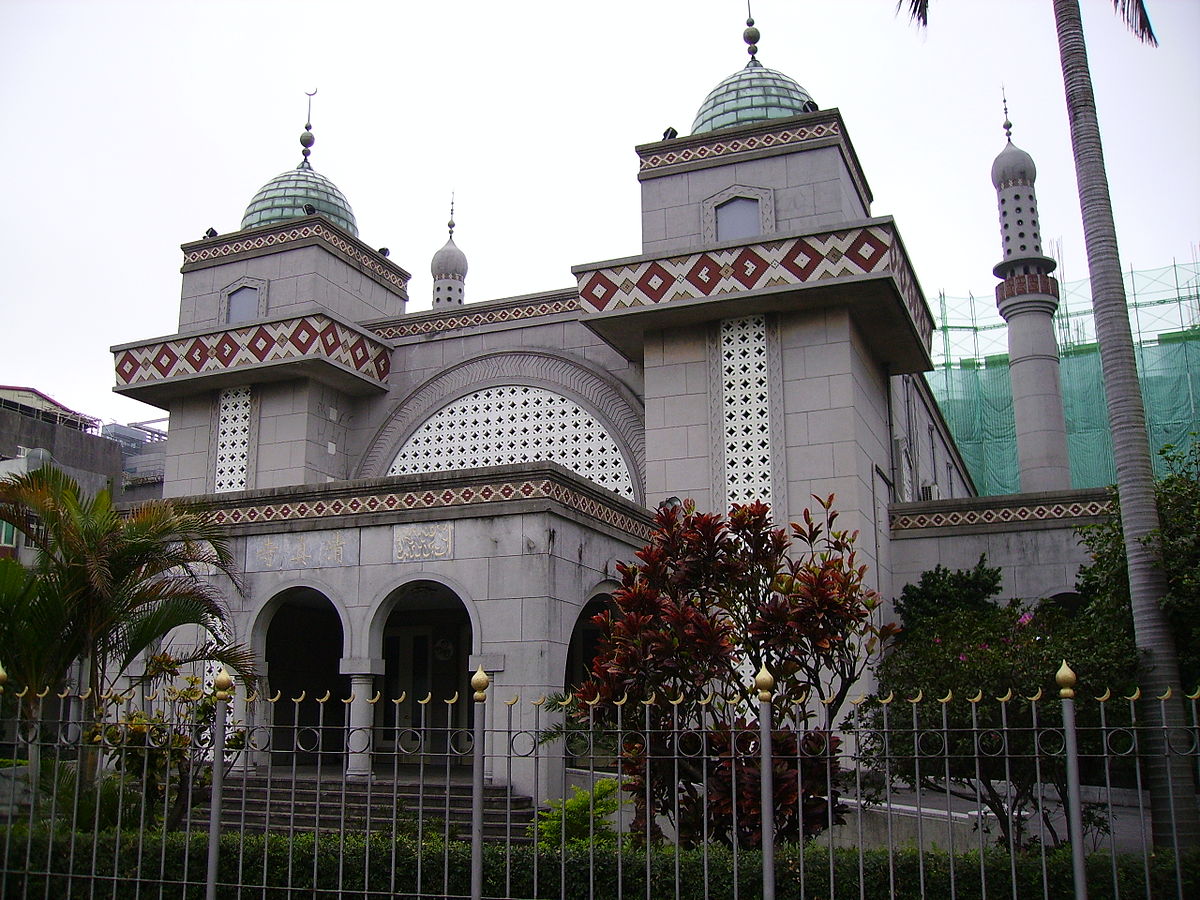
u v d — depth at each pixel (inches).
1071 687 243.3
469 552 489.4
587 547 514.9
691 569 360.8
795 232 586.6
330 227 791.7
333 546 518.6
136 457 1460.4
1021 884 264.5
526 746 458.3
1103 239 360.5
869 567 599.2
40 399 1552.7
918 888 268.2
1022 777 332.2
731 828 318.3
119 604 419.2
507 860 269.0
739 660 362.9
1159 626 332.2
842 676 340.2
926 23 392.8
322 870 299.0
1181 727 243.6
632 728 338.0
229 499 547.2
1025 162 938.7
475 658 476.1
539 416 714.8
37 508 416.8
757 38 750.5
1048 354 912.9
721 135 676.1
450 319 757.9
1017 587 647.8
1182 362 1321.4
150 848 309.7
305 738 679.1
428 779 472.4
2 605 391.5
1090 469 1382.9
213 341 725.3
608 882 286.8
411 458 741.9
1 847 316.8
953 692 339.3
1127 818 473.7
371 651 499.5
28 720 323.3
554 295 732.0
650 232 679.7
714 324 625.9
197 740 353.7
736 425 609.9
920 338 649.0
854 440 586.9
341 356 713.0
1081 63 378.0
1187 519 353.7
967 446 1476.4
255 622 523.5
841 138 655.1
